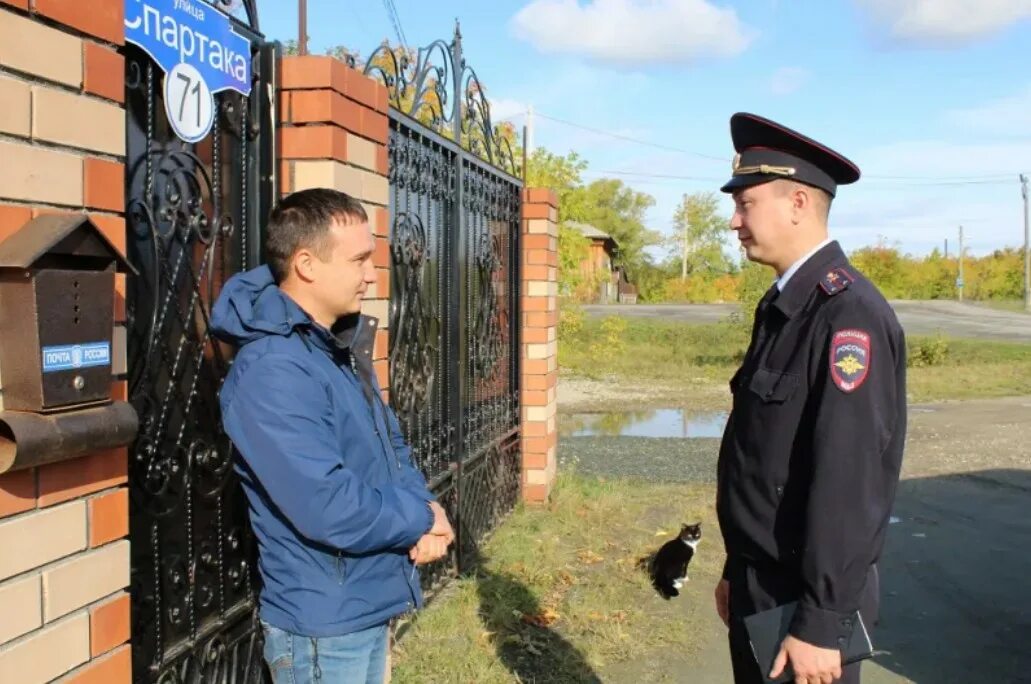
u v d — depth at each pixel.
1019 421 12.12
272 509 2.13
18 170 1.79
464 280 5.36
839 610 2.06
